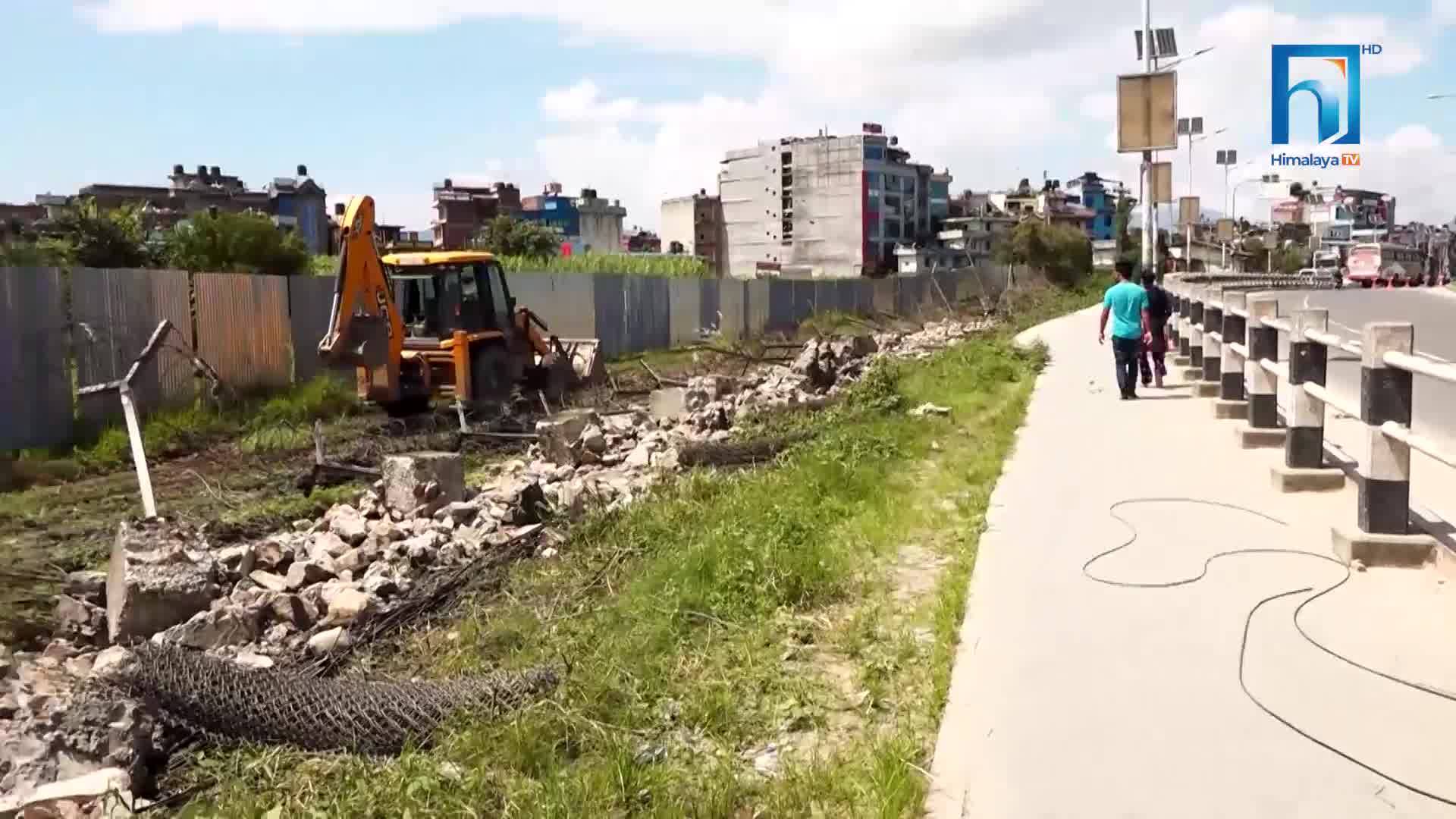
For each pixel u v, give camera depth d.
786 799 4.08
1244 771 3.98
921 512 8.52
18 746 5.04
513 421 17.39
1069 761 4.15
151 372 17.03
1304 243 128.62
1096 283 81.31
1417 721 4.30
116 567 7.76
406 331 18.70
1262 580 6.15
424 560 8.73
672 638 6.15
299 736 5.26
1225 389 12.60
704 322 36.41
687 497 9.99
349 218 16.52
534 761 4.77
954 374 18.56
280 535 10.15
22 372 15.28
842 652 5.78
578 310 30.44
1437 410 12.63
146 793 5.02
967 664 5.19
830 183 97.31
